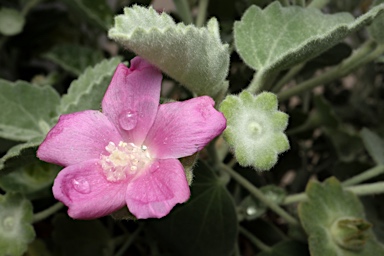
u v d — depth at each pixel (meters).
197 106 0.11
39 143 0.12
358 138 0.22
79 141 0.12
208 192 0.16
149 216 0.10
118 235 0.21
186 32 0.11
